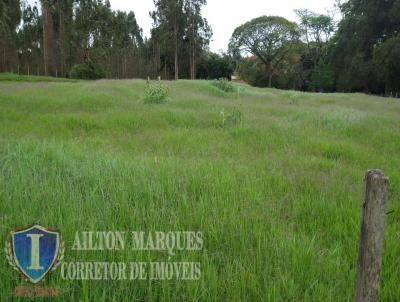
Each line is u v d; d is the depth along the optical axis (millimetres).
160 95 14992
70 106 13000
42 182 4324
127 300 2404
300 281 2760
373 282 2146
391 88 42344
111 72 61688
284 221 3938
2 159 5137
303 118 12203
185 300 2510
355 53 45281
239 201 4250
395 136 9938
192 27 60875
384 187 2068
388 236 3570
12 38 54312
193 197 4281
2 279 2504
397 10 40406
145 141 8188
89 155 5844
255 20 67625
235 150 7594
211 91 22156
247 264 2934
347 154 7715
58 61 58875
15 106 12484
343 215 4090
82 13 52969
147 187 4332
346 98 24391
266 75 70250
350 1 46500
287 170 6141
